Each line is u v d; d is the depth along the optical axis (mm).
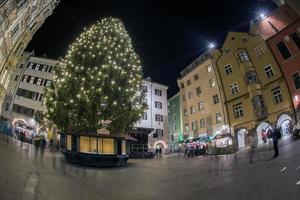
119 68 20094
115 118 19375
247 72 35344
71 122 19141
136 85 21766
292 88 29031
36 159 15539
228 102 38812
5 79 30609
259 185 8523
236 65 37656
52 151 25406
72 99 18984
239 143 35781
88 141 18234
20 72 44438
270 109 32031
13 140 26000
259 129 33219
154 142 46375
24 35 30219
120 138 19156
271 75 32375
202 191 8836
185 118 49000
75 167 15812
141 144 36656
